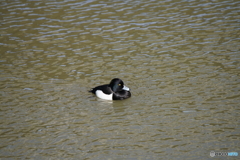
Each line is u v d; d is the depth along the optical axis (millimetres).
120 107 12516
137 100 12797
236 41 16609
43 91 13555
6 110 12312
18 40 17703
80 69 15055
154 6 21109
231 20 18719
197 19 19125
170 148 10039
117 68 15008
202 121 11250
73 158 9797
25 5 21812
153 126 11195
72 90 13617
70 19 19719
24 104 12703
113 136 10789
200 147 9992
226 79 13656
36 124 11539
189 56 15648
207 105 12109
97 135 10875
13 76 14602
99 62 15555
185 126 11062
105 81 14055
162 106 12305
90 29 18609
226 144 10039
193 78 13914
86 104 12773
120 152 9992
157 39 17359
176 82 13734
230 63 14789
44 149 10258
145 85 13680
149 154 9820
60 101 12922
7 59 15977
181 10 20375
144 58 15719
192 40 17047
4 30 18672
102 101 12984
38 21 19609
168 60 15438
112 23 19109
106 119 11781
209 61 15109
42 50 16734
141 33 18000
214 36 17250
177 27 18406
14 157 9906
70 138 10773
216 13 19688
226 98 12430
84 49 16719
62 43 17344
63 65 15414
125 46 16844
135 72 14617
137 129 11094
